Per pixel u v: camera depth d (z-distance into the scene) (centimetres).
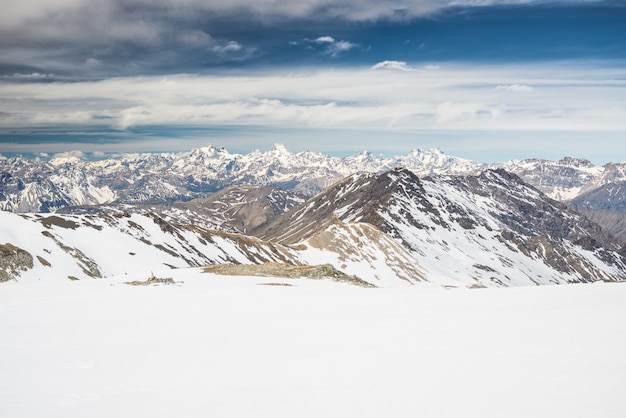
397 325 4025
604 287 6625
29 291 7400
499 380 2427
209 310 5184
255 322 4369
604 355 2816
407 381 2483
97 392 2431
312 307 5278
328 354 3112
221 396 2339
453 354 2975
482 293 6388
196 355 3175
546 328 3644
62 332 4103
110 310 5359
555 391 2231
